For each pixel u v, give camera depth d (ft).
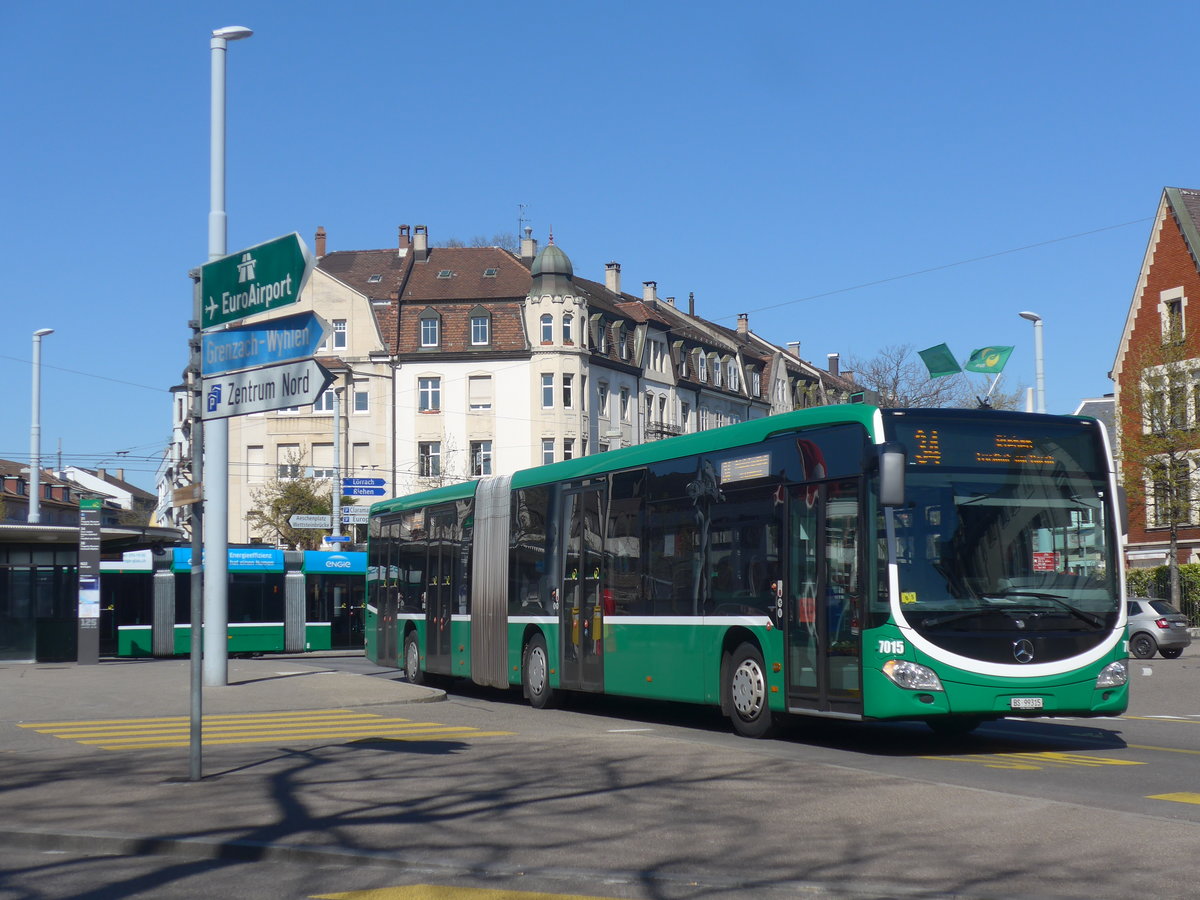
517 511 70.64
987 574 44.11
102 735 54.29
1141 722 61.52
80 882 26.20
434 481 244.22
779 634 48.78
